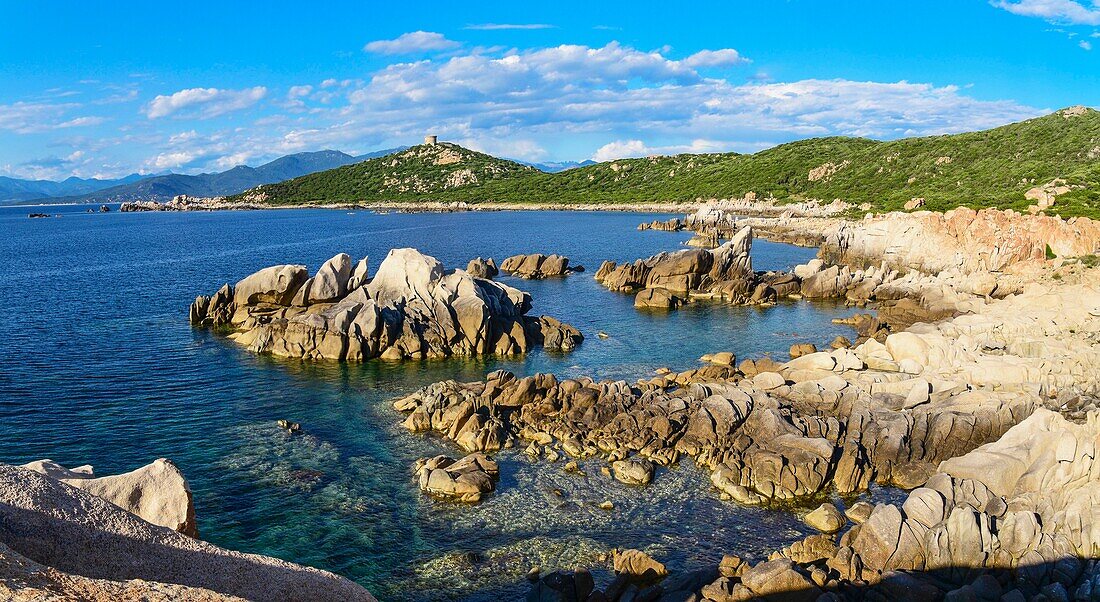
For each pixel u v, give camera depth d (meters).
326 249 153.12
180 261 131.00
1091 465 29.92
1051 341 53.47
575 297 93.19
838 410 43.44
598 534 32.56
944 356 50.53
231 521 33.28
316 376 56.12
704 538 32.25
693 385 46.50
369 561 30.31
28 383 52.69
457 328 64.56
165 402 49.22
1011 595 23.78
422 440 42.78
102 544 10.16
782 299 91.12
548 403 45.66
